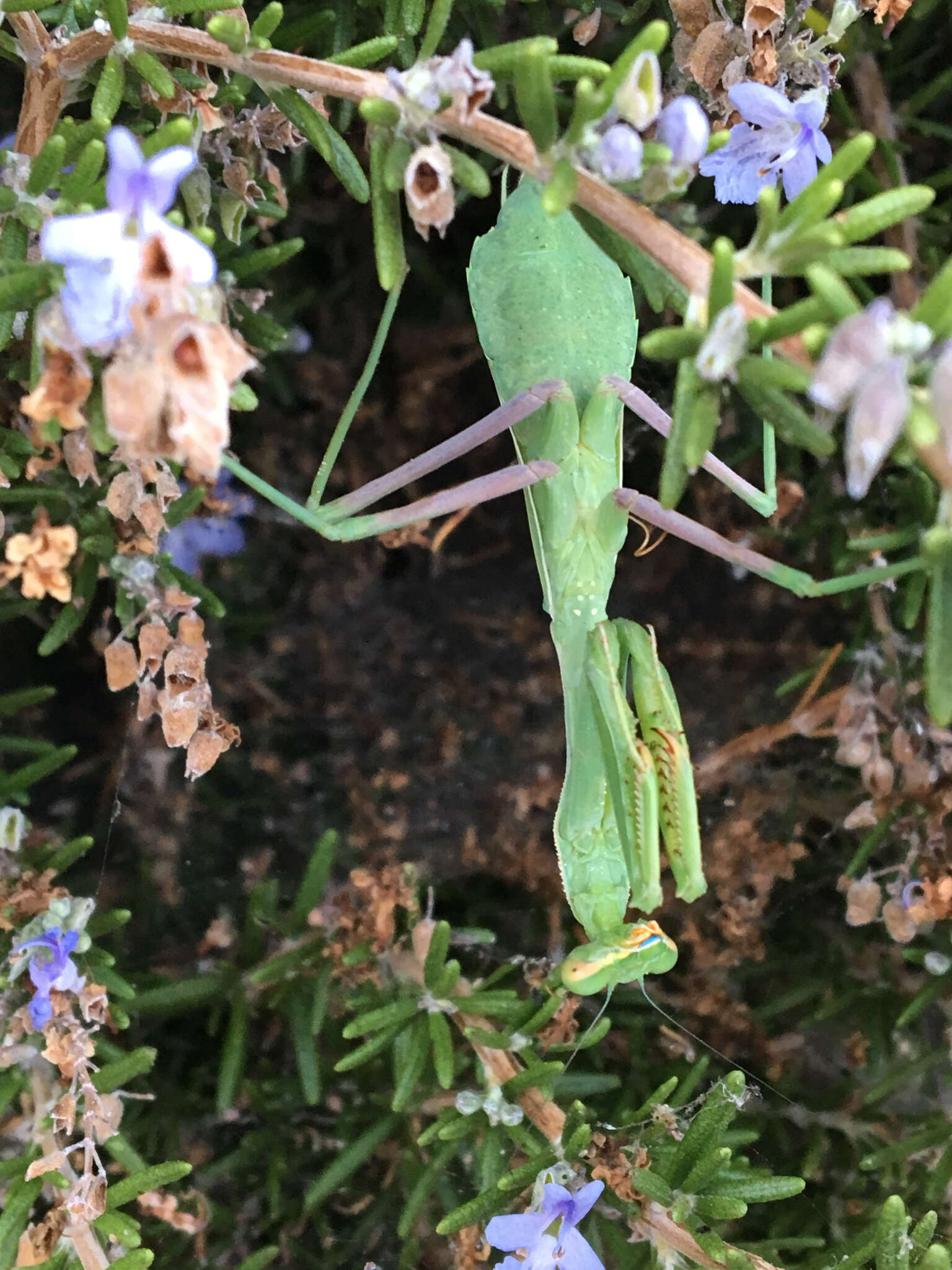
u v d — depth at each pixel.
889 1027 0.14
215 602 0.12
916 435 0.07
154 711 0.11
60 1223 0.10
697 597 0.16
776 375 0.07
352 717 0.16
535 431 0.11
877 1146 0.13
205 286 0.07
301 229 0.15
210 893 0.15
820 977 0.14
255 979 0.12
